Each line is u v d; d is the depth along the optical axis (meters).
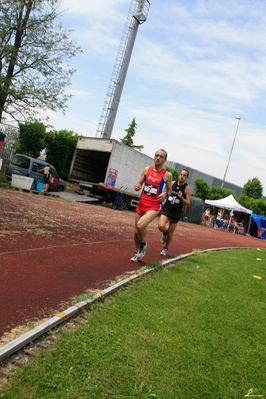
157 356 3.11
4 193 13.98
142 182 6.54
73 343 3.07
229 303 5.17
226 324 4.27
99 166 25.28
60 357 2.83
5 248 5.75
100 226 11.09
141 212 6.60
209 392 2.77
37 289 4.27
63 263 5.65
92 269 5.68
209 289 5.76
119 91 33.47
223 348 3.60
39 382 2.47
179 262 7.91
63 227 9.07
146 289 5.04
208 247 13.18
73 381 2.55
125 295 4.59
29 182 17.52
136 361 2.95
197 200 30.62
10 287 4.15
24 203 12.20
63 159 28.89
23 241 6.50
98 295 4.32
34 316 3.54
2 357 2.72
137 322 3.75
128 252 7.79
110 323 3.62
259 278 7.87
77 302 4.06
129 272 5.97
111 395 2.48
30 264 5.20
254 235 36.03
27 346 2.99
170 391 2.65
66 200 18.77
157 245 10.02
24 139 25.50
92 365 2.78
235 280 6.96
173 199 7.77
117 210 21.56
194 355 3.28
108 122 33.28
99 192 22.80
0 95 19.61
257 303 5.57
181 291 5.24
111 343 3.18
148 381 2.72
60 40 19.66
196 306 4.67
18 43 19.50
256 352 3.69
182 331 3.74
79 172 23.75
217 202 32.97
